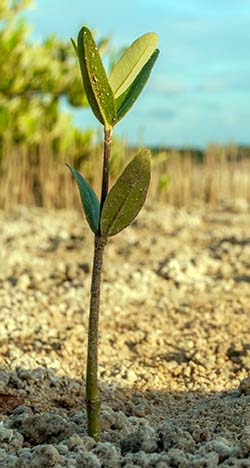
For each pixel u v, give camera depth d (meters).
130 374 1.35
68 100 4.29
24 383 1.24
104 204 0.94
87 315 1.71
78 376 1.33
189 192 4.59
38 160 4.32
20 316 1.64
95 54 0.90
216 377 1.35
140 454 0.93
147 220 3.59
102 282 2.11
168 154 4.63
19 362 1.33
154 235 3.20
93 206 0.96
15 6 4.01
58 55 4.40
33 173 4.29
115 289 2.01
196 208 4.41
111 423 1.07
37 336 1.52
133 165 0.93
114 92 0.96
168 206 4.39
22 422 1.06
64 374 1.33
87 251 2.74
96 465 0.92
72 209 4.14
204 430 1.01
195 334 1.57
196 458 0.93
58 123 4.41
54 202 4.17
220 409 1.14
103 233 0.95
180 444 0.97
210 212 4.21
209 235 3.21
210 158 4.66
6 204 4.02
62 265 2.34
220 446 0.94
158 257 2.60
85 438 0.98
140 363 1.43
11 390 1.21
